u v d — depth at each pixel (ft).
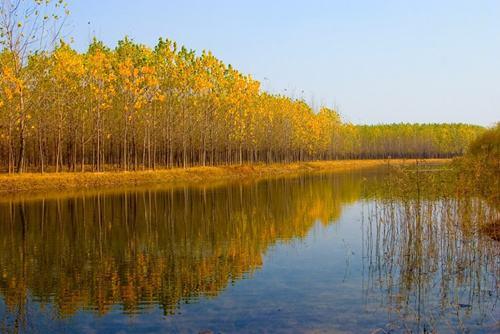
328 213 96.63
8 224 81.15
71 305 40.83
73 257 58.54
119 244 66.08
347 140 436.76
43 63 146.92
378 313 38.27
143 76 180.45
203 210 99.50
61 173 154.20
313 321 36.50
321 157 392.47
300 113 331.77
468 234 52.65
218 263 55.67
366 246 65.16
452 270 49.78
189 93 209.36
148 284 47.11
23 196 119.85
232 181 181.57
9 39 135.33
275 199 119.75
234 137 250.57
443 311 38.52
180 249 63.16
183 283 47.39
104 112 183.73
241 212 97.14
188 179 185.16
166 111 200.64
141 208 101.65
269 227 80.38
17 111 144.05
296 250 62.75
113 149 221.05
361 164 358.84
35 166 203.62
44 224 81.41
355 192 136.36
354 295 43.19
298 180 187.93
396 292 43.83
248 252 61.46
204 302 41.39
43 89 151.12
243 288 45.68
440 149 483.51
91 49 182.91
